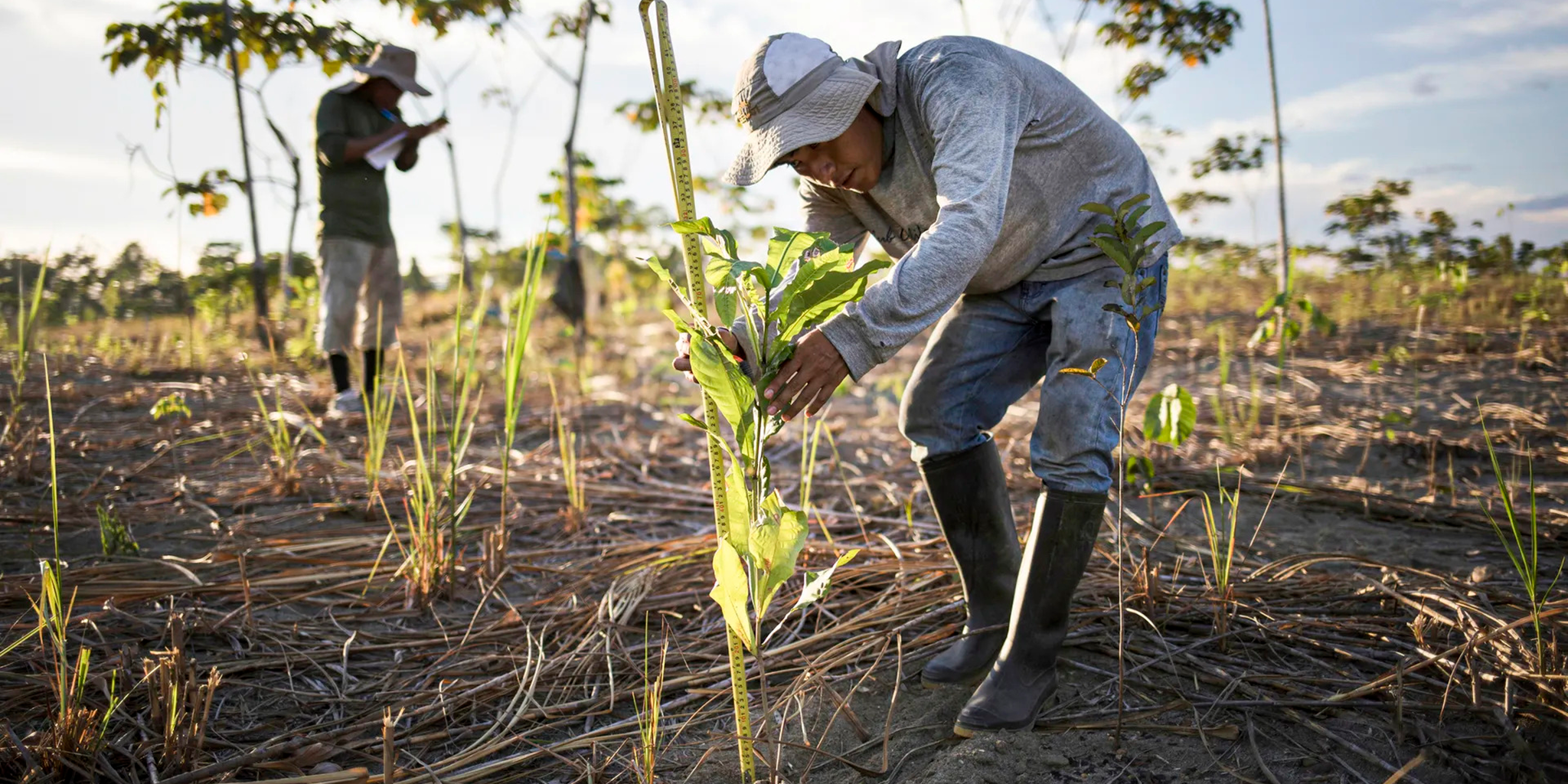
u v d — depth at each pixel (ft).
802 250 4.38
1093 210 5.49
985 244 5.19
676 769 6.09
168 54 21.99
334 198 16.19
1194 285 35.78
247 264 35.27
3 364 21.15
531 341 27.61
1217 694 6.66
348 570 9.48
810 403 4.99
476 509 11.80
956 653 7.03
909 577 8.89
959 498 6.96
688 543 10.12
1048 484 6.25
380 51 16.52
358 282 16.53
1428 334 23.52
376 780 5.81
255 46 23.50
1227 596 7.80
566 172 23.79
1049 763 5.88
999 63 5.73
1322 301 29.94
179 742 5.98
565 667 7.36
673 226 4.23
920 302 4.99
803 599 4.49
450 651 7.69
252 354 25.04
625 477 13.57
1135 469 8.79
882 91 5.95
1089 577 8.56
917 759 6.13
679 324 4.35
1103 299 6.24
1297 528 10.45
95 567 8.97
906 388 7.08
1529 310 21.38
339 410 16.94
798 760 6.18
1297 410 16.14
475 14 23.08
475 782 5.95
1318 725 6.14
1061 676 7.02
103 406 17.80
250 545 10.00
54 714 6.18
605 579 9.41
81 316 28.76
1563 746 5.64
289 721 6.68
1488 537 9.83
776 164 5.93
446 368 22.49
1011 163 5.58
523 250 19.95
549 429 16.90
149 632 7.80
